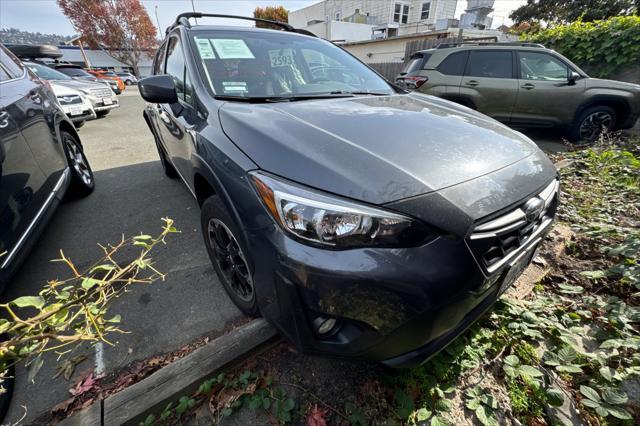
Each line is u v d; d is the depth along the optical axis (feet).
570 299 6.13
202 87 6.00
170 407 4.16
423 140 4.42
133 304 5.97
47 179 7.20
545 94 16.51
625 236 7.33
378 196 3.38
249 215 3.94
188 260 7.29
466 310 3.75
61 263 7.23
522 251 4.20
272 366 4.76
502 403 4.37
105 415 3.89
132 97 46.24
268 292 3.84
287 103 5.68
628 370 4.50
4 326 2.43
